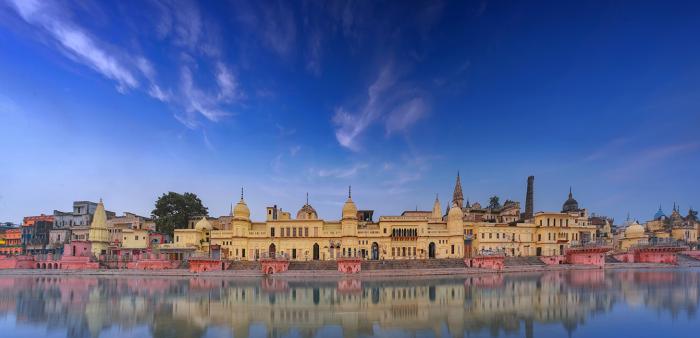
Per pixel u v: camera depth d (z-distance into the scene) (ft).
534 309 163.32
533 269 357.61
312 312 159.22
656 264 400.88
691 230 533.96
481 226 415.85
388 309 164.04
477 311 159.33
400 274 314.96
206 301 188.14
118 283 278.46
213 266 347.15
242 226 389.60
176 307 173.37
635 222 485.15
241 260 372.79
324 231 384.68
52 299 199.82
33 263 389.39
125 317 154.92
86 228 479.00
